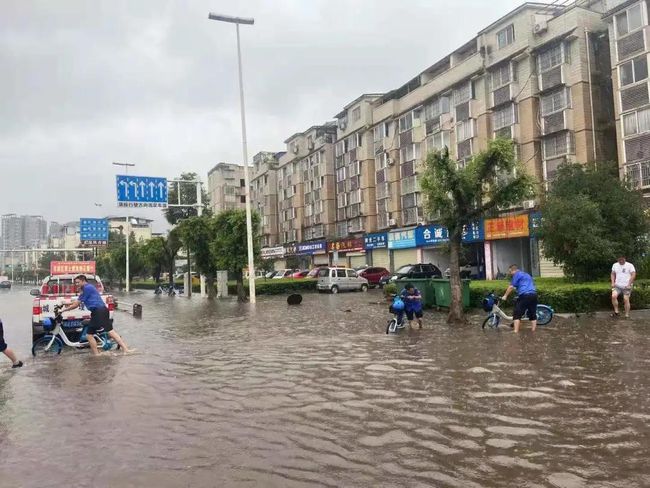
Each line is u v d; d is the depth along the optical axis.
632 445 4.65
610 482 3.90
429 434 5.07
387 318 16.30
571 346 9.62
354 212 50.03
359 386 7.14
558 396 6.29
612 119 28.00
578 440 4.80
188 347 11.47
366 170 48.41
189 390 7.26
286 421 5.64
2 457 4.79
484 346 9.99
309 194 59.75
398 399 6.39
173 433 5.35
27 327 18.58
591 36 28.06
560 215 17.86
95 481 4.18
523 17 30.17
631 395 6.25
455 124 36.06
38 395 7.25
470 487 3.87
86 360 10.06
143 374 8.48
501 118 31.75
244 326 15.39
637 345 9.51
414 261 40.53
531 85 29.92
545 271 28.84
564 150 28.23
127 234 52.50
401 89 43.78
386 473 4.16
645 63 24.58
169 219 41.59
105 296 15.08
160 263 47.56
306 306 22.30
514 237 30.70
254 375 8.13
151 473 4.30
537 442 4.77
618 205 18.05
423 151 40.28
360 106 48.47
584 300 14.61
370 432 5.18
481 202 14.27
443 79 37.50
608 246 17.23
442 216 14.40
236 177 83.44
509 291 11.80
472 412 5.75
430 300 18.20
